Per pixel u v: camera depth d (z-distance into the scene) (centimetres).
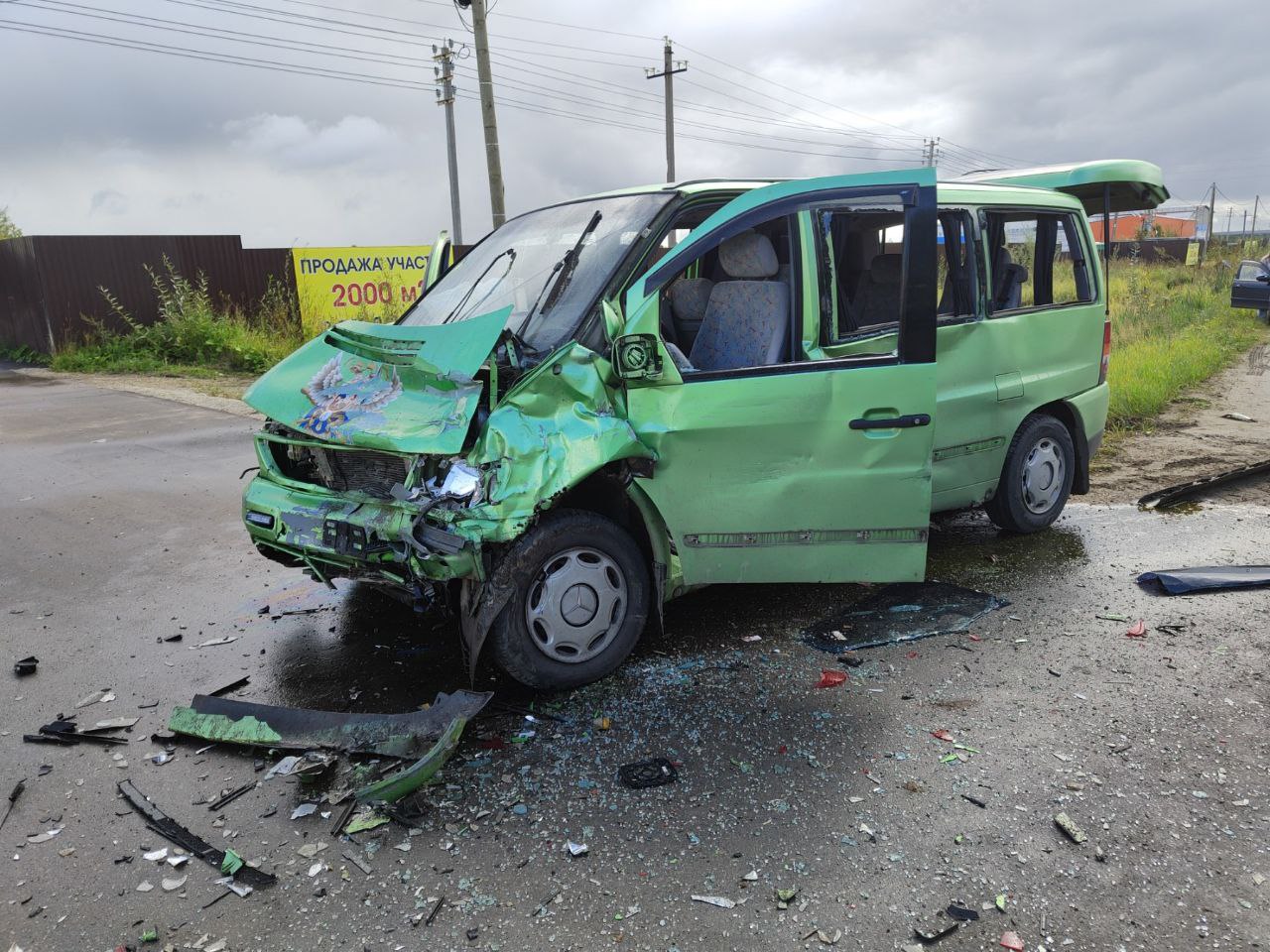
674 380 364
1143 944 234
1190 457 792
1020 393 522
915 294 379
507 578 346
